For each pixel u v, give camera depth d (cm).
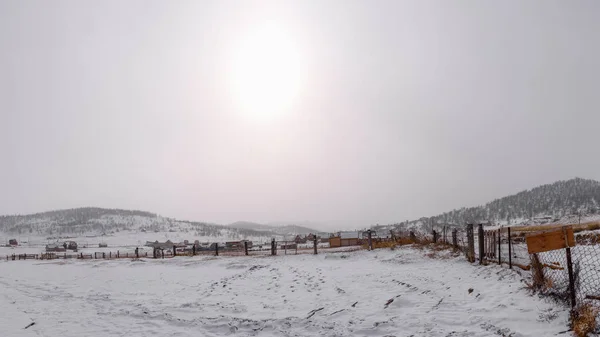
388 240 3114
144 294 1625
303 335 855
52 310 1376
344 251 2594
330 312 1028
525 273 1051
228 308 1188
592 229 1833
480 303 911
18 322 1205
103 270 2744
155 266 2752
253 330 927
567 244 733
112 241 16588
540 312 755
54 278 2436
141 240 17388
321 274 1747
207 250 4272
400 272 1559
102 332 1028
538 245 752
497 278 1098
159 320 1100
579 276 798
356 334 827
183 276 2120
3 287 2073
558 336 650
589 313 646
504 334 702
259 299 1329
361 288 1320
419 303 1005
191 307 1242
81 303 1486
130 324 1087
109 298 1560
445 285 1169
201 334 934
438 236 2364
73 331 1064
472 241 1509
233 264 2419
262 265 2258
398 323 855
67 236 18662
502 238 1619
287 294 1377
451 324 803
